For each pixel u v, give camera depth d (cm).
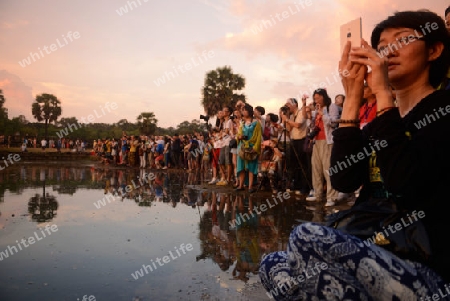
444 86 170
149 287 246
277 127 814
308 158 708
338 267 108
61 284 250
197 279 263
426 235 113
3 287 243
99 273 274
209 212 542
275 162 781
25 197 689
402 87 139
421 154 113
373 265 105
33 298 225
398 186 115
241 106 872
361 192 148
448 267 108
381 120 120
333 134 148
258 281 259
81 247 345
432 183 115
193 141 1592
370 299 108
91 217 496
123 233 403
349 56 139
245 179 867
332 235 108
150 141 1988
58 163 2444
